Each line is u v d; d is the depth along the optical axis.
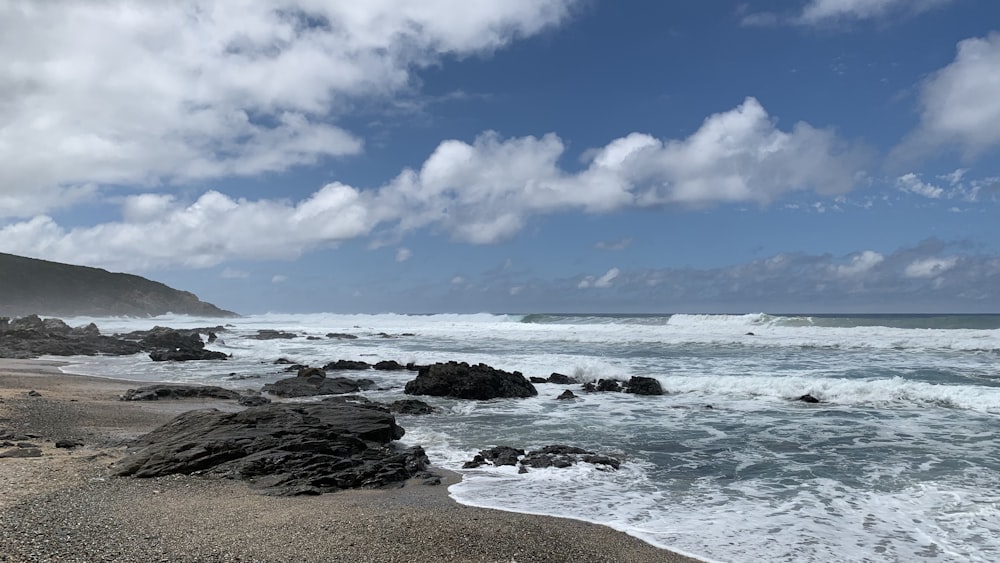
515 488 11.39
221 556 7.34
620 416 18.75
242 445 12.50
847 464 12.88
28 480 10.60
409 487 11.48
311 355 38.72
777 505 10.31
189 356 38.03
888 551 8.24
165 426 14.34
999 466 12.46
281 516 9.11
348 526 8.70
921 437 15.20
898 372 25.36
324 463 11.95
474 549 7.99
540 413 19.41
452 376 23.23
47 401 19.50
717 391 22.66
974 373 24.78
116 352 43.41
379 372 31.08
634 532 8.95
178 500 9.85
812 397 20.77
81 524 8.36
